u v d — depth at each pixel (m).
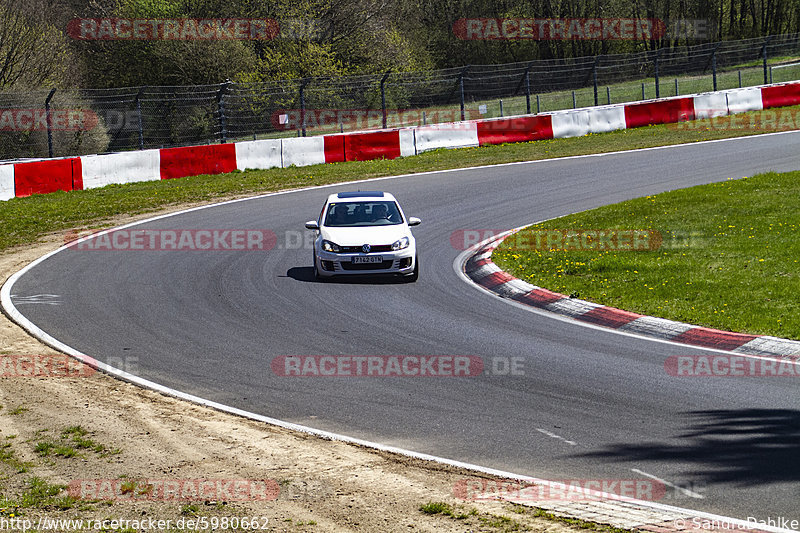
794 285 22.83
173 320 22.73
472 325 21.89
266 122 83.69
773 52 116.06
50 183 46.28
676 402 15.61
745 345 19.11
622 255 27.98
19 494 12.02
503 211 38.34
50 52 85.12
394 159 56.22
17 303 24.64
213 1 105.56
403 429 14.73
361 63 106.69
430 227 35.84
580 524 10.67
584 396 16.17
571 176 46.34
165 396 16.80
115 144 79.12
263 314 23.25
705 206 34.28
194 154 51.47
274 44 106.38
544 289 25.17
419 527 10.73
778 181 38.00
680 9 145.88
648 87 104.50
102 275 28.22
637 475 12.37
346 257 26.59
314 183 47.34
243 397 16.70
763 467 12.42
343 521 10.98
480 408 15.72
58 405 16.08
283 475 12.63
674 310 21.89
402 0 130.50
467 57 145.25
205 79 100.06
